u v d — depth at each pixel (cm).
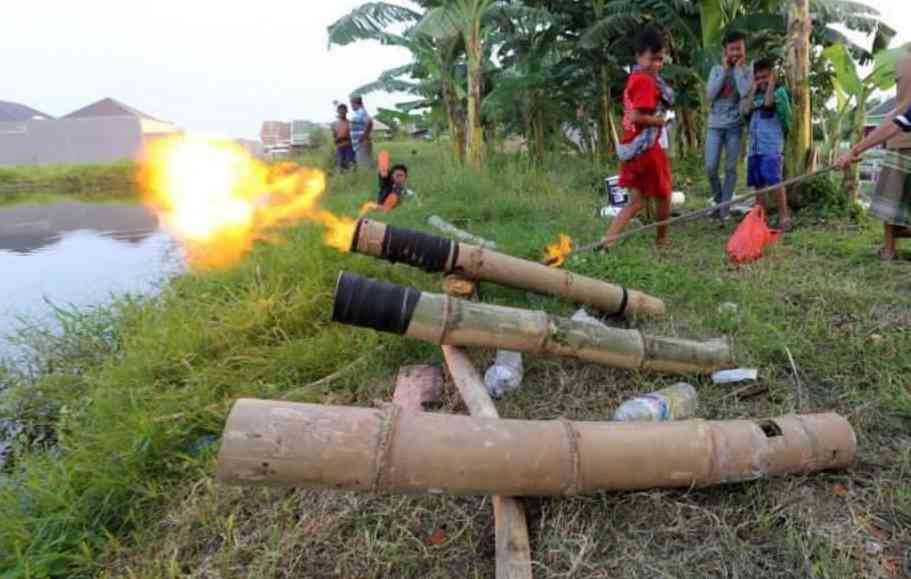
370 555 198
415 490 171
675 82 998
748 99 521
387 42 1120
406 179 830
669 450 188
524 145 1353
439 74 1139
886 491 200
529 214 646
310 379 319
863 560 176
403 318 240
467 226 605
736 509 195
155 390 319
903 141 379
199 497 240
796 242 466
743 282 374
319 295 381
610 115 1074
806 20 540
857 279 371
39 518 239
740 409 248
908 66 359
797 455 198
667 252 460
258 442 163
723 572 177
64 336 443
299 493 230
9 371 411
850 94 579
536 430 183
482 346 252
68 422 322
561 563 184
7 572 215
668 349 268
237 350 346
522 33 1078
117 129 2947
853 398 247
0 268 734
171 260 714
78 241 910
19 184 2241
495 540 190
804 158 555
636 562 181
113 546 227
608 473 183
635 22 857
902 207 385
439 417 181
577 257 435
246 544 212
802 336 295
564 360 293
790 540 181
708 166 580
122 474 255
